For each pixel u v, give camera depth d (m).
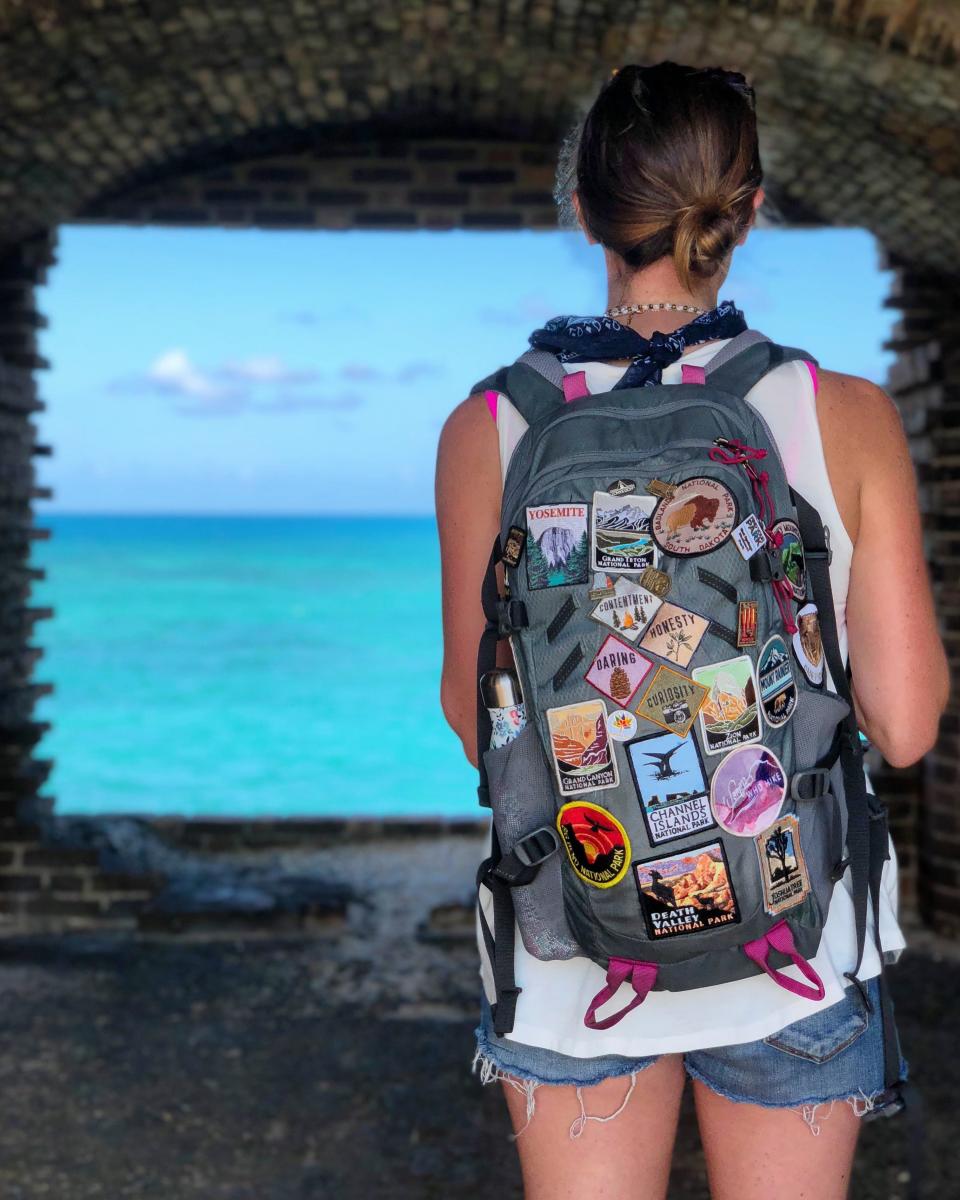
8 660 5.54
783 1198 1.25
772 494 1.19
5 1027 4.19
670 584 1.16
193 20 3.90
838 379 1.28
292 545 96.38
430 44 4.27
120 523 148.62
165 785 16.25
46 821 5.70
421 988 4.61
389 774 17.12
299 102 4.88
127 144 4.92
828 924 1.25
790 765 1.17
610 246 1.32
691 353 1.28
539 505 1.20
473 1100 3.64
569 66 4.43
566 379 1.28
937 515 5.18
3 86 4.05
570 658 1.17
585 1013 1.22
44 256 5.54
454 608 1.32
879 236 5.29
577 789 1.17
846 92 3.96
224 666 30.73
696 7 3.69
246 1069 3.86
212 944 5.14
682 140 1.27
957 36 3.40
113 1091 3.68
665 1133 1.30
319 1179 3.16
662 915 1.15
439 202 5.79
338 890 5.64
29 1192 3.06
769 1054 1.22
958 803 5.12
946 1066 3.79
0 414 5.38
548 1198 1.28
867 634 1.28
